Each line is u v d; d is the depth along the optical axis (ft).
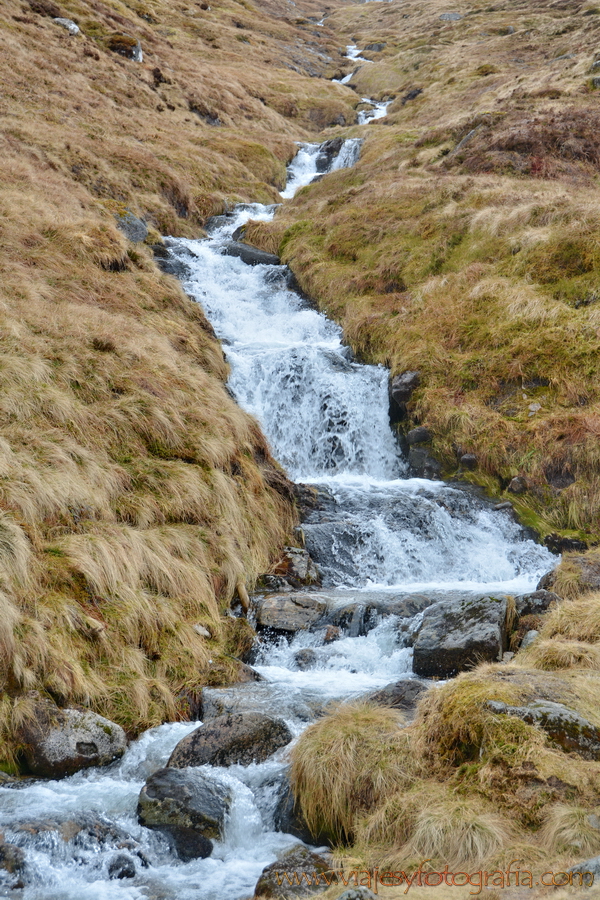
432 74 176.45
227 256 69.67
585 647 22.17
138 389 36.81
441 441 44.78
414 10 284.41
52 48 108.88
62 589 24.00
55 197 62.28
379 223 68.18
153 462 33.19
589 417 40.78
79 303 45.21
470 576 37.32
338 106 158.61
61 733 19.65
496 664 20.75
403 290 58.49
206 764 19.42
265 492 37.81
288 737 20.27
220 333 57.72
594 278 50.01
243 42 199.31
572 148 80.79
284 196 104.78
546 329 47.21
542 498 39.91
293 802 17.47
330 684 24.58
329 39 248.52
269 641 28.86
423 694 20.43
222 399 42.24
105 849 15.97
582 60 120.26
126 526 28.37
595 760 15.64
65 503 27.35
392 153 100.12
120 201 74.08
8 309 38.27
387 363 51.03
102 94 105.81
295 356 51.31
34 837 15.56
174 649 25.18
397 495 40.96
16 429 29.63
